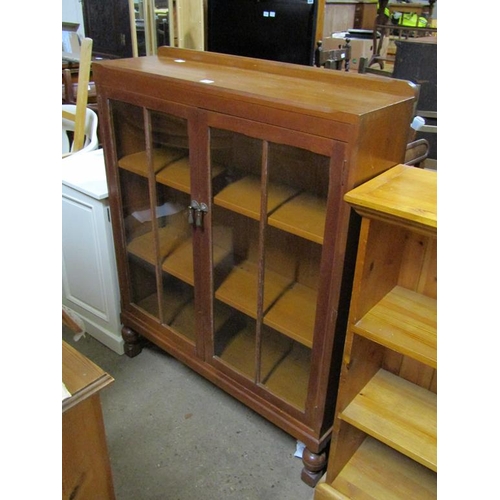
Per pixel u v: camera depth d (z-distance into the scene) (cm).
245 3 207
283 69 133
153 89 131
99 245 178
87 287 194
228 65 144
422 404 126
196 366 167
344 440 131
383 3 335
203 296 151
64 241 192
